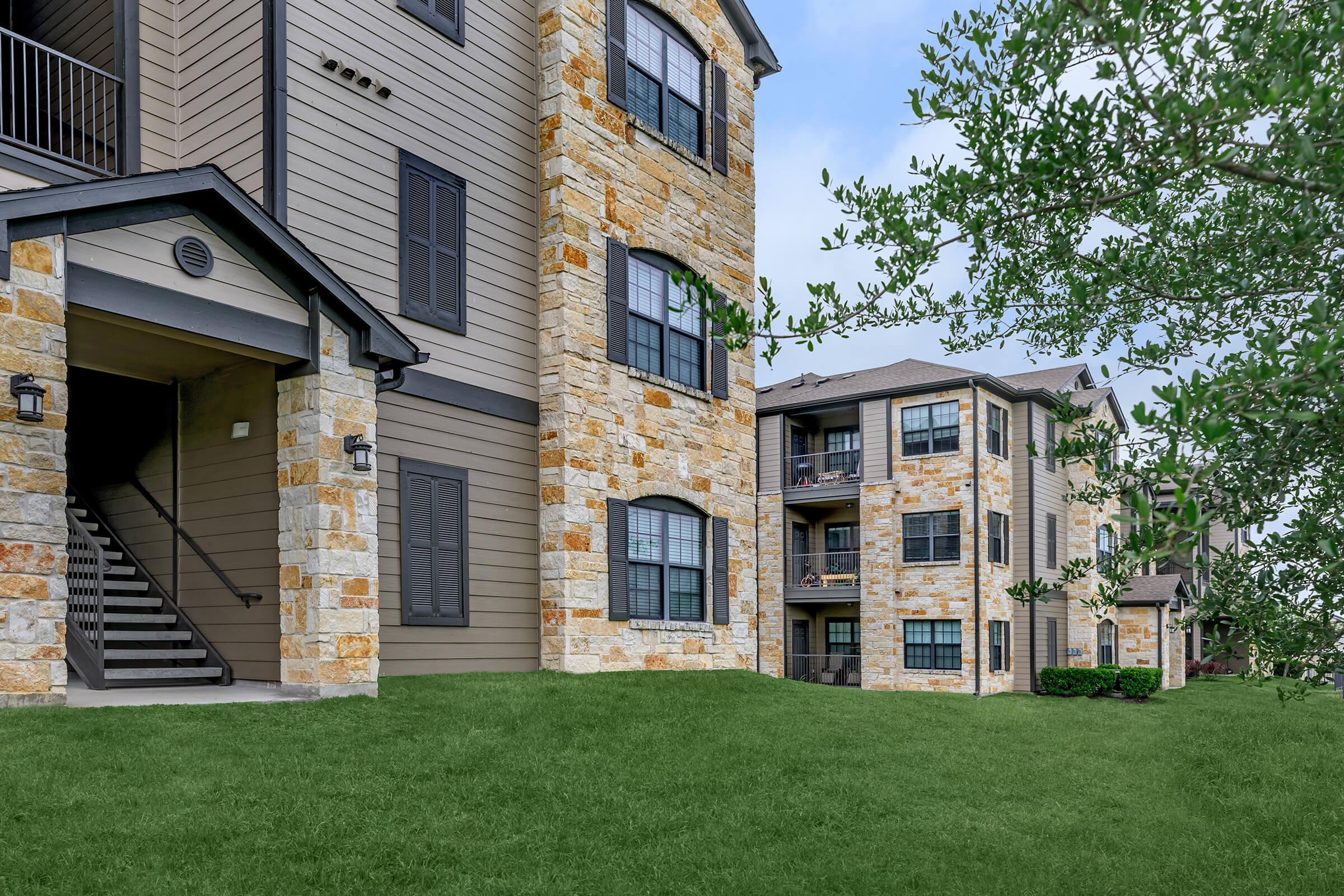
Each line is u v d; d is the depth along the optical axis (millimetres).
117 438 11758
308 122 10523
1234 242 4922
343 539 9508
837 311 5344
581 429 13094
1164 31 3982
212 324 8758
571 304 13125
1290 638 4750
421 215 11773
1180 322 5598
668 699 11445
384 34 11500
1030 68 4457
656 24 15336
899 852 7125
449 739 8547
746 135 17203
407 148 11664
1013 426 28172
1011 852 7352
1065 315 6094
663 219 14930
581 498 12992
